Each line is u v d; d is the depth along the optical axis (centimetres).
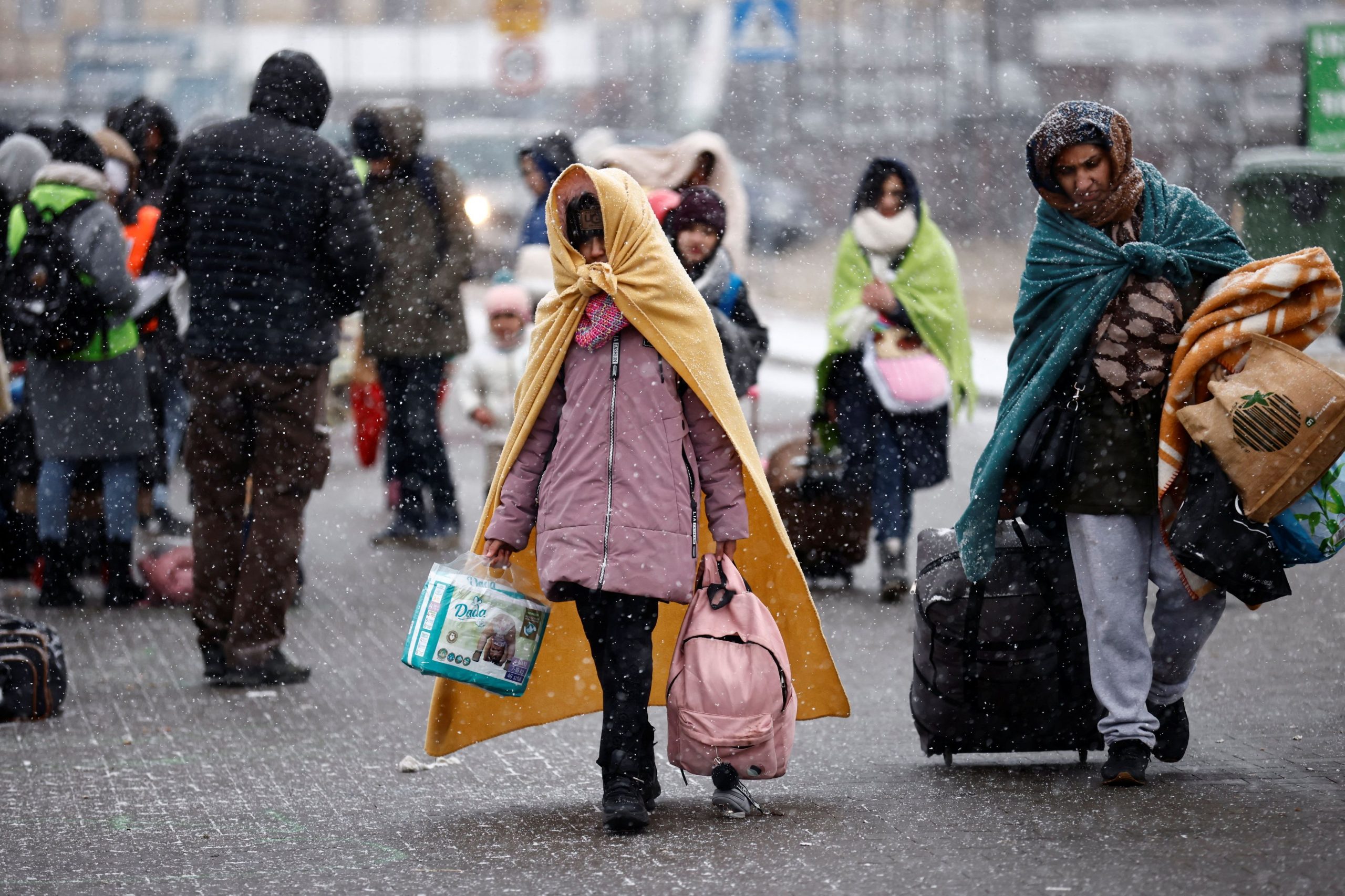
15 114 6431
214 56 6694
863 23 5041
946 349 1457
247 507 1385
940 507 1872
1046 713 883
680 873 727
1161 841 743
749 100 5359
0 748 1012
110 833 822
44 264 1379
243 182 1181
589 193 813
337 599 1520
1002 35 4688
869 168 1469
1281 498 804
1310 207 2820
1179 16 4578
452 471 2275
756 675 813
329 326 1203
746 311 1163
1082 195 841
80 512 1480
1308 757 898
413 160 1688
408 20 7081
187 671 1232
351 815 848
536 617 834
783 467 1517
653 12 6316
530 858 759
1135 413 838
